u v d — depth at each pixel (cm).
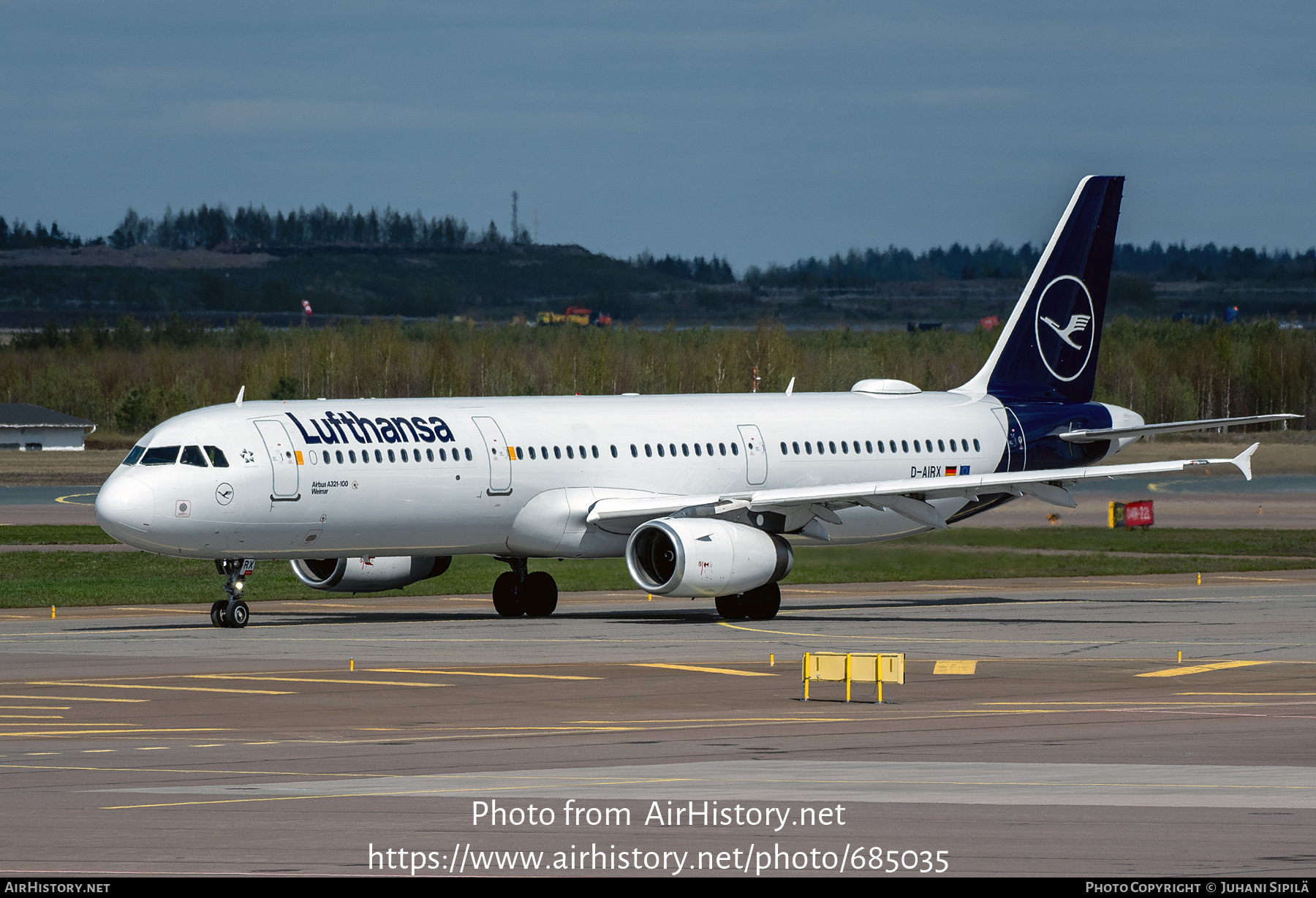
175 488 14038
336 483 14675
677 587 14788
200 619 15800
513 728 8981
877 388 18625
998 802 6719
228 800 6825
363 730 8912
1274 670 11612
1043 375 19112
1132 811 6538
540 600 16338
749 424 17200
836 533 17538
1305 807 6600
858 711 9625
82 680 11038
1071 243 19112
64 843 6000
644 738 8575
